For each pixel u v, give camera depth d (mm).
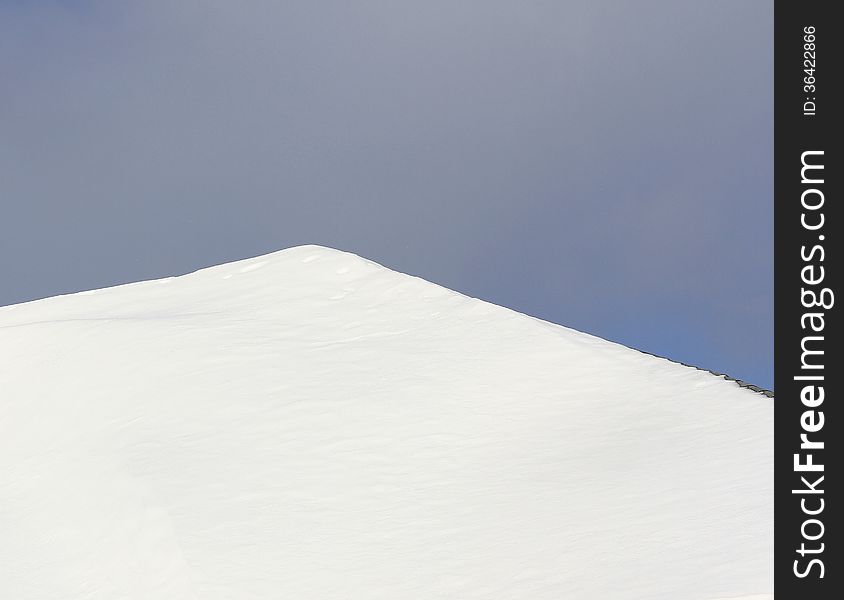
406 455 13500
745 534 9148
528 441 13438
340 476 13039
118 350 19609
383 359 17266
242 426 15039
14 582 12383
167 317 21828
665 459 11727
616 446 12688
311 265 24703
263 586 10477
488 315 19078
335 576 10453
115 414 16766
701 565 8703
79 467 15125
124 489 13539
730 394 13812
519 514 11086
